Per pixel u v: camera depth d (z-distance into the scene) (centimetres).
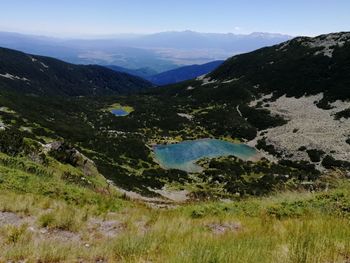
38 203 1571
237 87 17150
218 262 727
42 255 899
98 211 1565
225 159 9681
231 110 14738
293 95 15000
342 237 888
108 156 8200
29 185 1905
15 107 9550
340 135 10662
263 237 958
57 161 3634
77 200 1814
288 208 1404
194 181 7762
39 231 1251
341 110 12619
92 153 7781
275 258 725
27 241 1087
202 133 12588
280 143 10881
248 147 11269
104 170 6341
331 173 1758
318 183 1705
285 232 985
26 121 8062
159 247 936
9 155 3005
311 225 1037
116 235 1253
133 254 880
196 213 1554
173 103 17588
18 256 904
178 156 9956
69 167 3606
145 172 7644
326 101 13625
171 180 7400
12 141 3375
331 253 735
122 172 6938
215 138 12206
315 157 9581
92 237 1218
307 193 1562
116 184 5531
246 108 14675
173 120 14125
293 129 11800
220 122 13562
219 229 1246
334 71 15262
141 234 1135
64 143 3972
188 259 743
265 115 13588
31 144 3797
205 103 16612
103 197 1936
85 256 912
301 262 704
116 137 10638
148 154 9606
